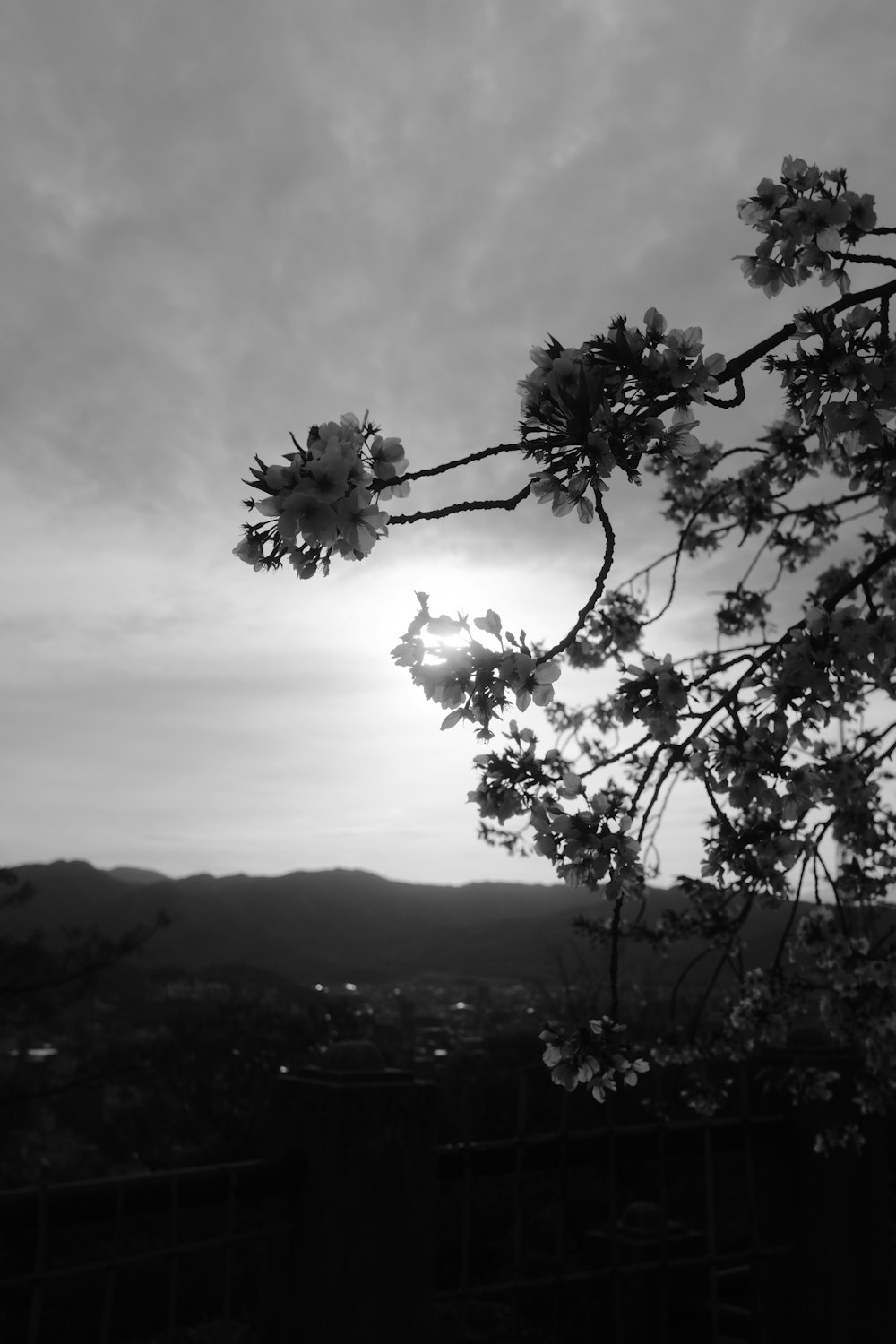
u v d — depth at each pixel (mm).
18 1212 2311
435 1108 2820
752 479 4285
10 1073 11414
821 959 3232
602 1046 2062
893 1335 3473
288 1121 2783
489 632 1824
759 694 2102
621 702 2111
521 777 2053
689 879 3145
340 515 1512
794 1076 3482
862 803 2969
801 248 2162
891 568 3170
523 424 1652
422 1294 2697
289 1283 2670
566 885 2082
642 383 1642
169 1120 11875
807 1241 3525
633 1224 4461
